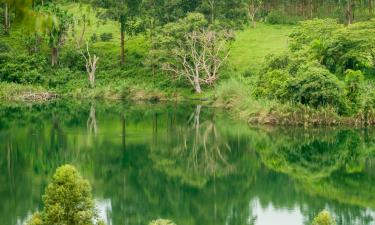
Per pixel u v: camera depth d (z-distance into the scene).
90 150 47.22
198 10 89.69
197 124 61.34
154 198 33.62
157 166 42.38
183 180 38.50
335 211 30.17
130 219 29.17
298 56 66.25
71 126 59.81
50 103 81.00
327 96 56.75
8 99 82.88
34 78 87.75
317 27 78.31
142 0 91.19
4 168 39.94
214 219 29.89
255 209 31.27
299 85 57.75
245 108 64.38
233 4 90.56
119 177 38.53
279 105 58.44
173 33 83.56
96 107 76.69
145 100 84.81
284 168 42.16
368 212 29.88
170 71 89.00
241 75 83.88
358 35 67.56
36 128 58.28
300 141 51.31
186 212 30.75
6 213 28.23
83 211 16.78
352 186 36.28
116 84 88.25
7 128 58.12
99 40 100.31
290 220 28.75
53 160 42.91
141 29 92.44
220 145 50.19
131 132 56.50
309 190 35.28
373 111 56.91
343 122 56.62
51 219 16.58
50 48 95.38
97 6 92.00
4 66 87.38
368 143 50.06
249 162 44.06
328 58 68.00
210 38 82.50
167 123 62.44
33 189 33.66
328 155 45.94
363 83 59.34
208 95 81.00
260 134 54.81
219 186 36.84
